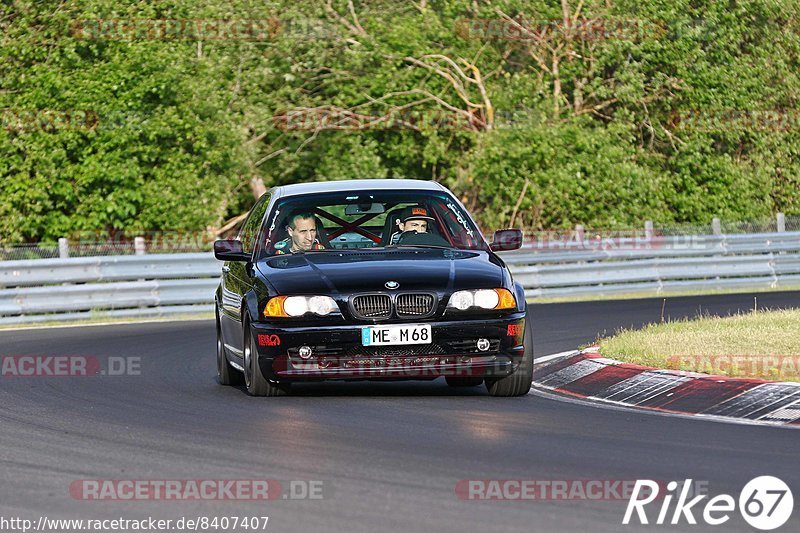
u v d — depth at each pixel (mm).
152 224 68625
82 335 43344
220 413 23766
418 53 76312
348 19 79625
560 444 19828
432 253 26641
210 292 54344
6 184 66562
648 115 81250
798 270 67438
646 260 62781
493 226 74062
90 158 66938
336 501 15820
